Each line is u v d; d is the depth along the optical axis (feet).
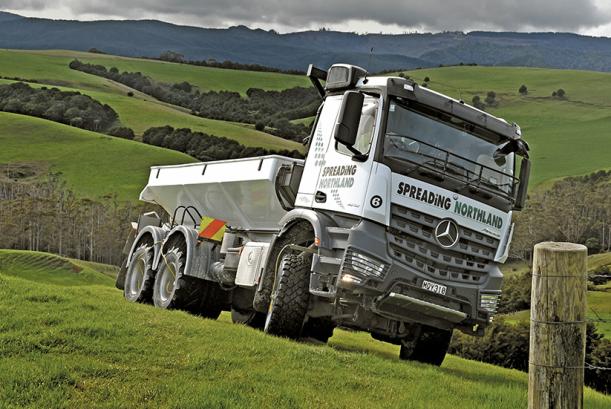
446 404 27.96
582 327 19.79
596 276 33.65
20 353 29.32
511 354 92.99
